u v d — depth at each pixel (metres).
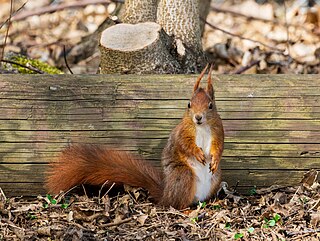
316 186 9.71
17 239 8.49
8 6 20.47
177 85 10.16
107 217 8.96
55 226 8.67
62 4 20.27
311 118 10.02
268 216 9.02
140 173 9.51
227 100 10.06
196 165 9.11
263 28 19.03
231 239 8.54
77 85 10.12
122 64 11.21
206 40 18.59
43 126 9.84
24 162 9.73
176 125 9.82
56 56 16.88
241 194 9.91
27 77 10.19
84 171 9.51
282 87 10.19
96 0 20.11
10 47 17.92
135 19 12.37
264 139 9.91
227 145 9.90
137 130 9.89
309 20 19.16
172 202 9.18
